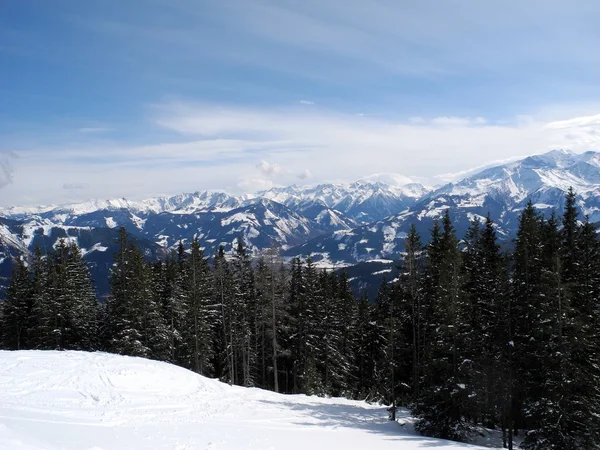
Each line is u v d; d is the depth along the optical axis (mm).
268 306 46469
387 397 43094
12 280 55312
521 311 29906
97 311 60031
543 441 25141
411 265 36688
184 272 53594
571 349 24938
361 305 58875
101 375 30953
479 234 37438
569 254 31188
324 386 49875
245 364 51375
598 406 25750
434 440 27469
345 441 25062
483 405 30984
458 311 29344
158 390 31703
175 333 49625
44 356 34375
